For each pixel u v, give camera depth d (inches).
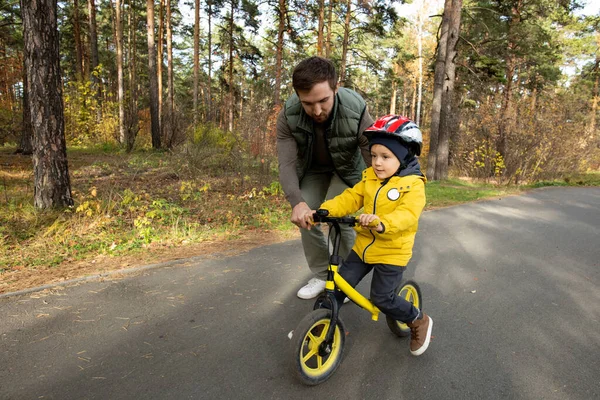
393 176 96.2
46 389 89.5
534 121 522.6
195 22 925.2
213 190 329.7
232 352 106.0
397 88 1446.9
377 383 95.0
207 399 87.4
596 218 292.0
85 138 730.2
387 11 741.9
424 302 141.2
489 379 97.6
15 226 197.2
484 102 612.1
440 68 506.3
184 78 1819.6
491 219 279.4
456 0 496.1
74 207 228.8
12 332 112.3
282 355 105.3
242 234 217.5
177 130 650.8
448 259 188.7
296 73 93.4
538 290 154.4
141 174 401.4
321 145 117.7
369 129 94.7
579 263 187.5
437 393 91.9
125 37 1278.3
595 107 1087.0
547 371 101.5
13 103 752.3
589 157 651.5
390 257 95.5
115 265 165.0
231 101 968.3
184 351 105.7
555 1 666.2
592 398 91.4
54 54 215.6
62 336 111.2
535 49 719.1
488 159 518.9
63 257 171.6
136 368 97.8
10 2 748.6
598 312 136.7
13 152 540.4
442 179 515.2
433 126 517.3
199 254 182.7
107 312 125.6
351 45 907.4
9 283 144.2
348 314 130.5
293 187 111.2
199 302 134.6
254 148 438.3
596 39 1118.4
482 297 146.6
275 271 164.4
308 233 131.6
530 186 497.0
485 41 639.1
